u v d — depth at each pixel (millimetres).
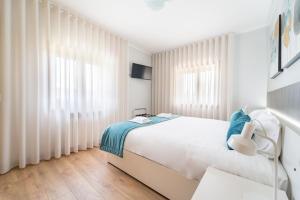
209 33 3191
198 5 2234
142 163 1775
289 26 1095
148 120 2539
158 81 4406
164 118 2904
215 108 3332
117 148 1999
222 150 1297
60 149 2482
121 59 3502
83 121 2801
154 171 1650
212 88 3391
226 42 3189
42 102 2285
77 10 2480
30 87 2152
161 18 2637
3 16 1811
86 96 2832
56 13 2355
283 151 1110
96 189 1688
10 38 1901
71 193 1610
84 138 2822
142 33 3238
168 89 4199
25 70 2053
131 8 2375
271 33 2139
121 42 3490
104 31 3094
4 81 1847
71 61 2598
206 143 1463
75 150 2684
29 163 2211
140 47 4062
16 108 2033
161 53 4352
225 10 2355
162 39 3525
